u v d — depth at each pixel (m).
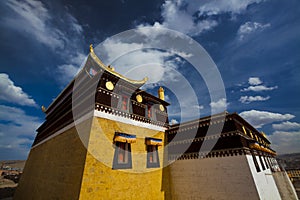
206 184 11.01
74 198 7.49
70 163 9.47
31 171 16.61
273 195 11.09
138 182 10.51
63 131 12.52
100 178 8.38
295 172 29.20
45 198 10.57
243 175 9.46
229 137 10.96
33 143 22.09
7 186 29.33
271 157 18.95
